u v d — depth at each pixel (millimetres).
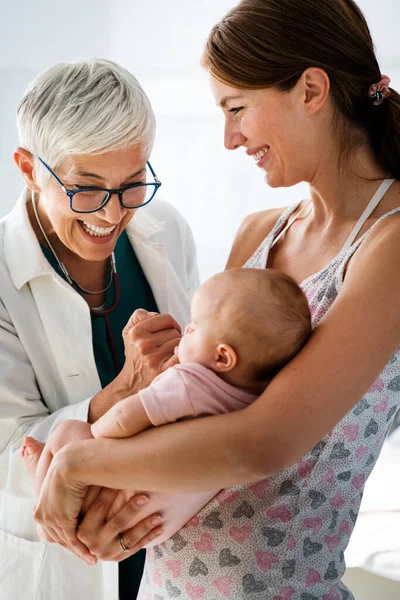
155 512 1167
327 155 1192
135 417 1075
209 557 1165
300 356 1023
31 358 1556
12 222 1609
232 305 1110
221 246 3176
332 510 1168
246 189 3133
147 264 1731
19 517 1554
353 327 1016
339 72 1146
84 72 1390
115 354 1667
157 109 3047
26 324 1558
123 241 1740
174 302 1745
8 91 2906
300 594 1156
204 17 2930
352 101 1172
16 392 1515
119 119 1341
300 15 1129
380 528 2174
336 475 1146
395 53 2938
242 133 1206
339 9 1154
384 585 2174
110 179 1383
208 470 994
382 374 1154
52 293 1584
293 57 1123
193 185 3127
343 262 1133
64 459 1105
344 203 1217
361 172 1200
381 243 1069
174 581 1203
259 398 1009
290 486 1129
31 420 1533
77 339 1581
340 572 1211
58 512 1155
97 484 1091
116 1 2912
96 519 1173
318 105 1149
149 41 2957
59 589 1534
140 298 1744
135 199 1436
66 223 1460
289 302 1109
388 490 2289
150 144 1425
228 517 1147
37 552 1528
